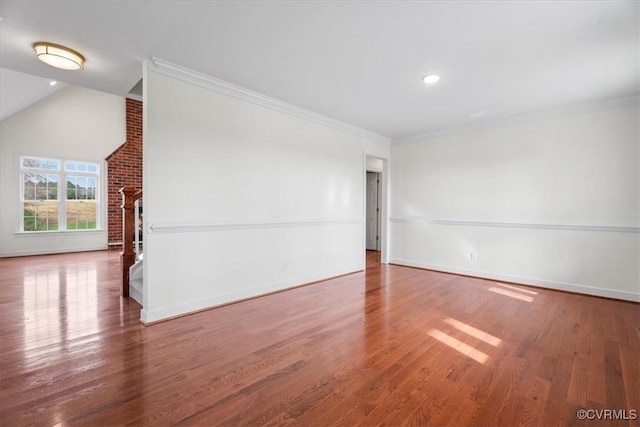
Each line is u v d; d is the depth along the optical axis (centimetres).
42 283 409
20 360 207
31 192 624
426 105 384
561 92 337
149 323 272
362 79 309
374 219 776
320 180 443
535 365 207
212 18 209
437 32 224
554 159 397
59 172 654
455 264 493
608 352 225
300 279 417
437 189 514
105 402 164
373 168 743
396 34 227
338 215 475
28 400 164
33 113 619
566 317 298
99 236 699
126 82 317
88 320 280
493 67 279
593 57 259
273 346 233
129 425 148
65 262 552
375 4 193
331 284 426
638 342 242
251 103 351
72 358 210
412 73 294
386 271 516
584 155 376
